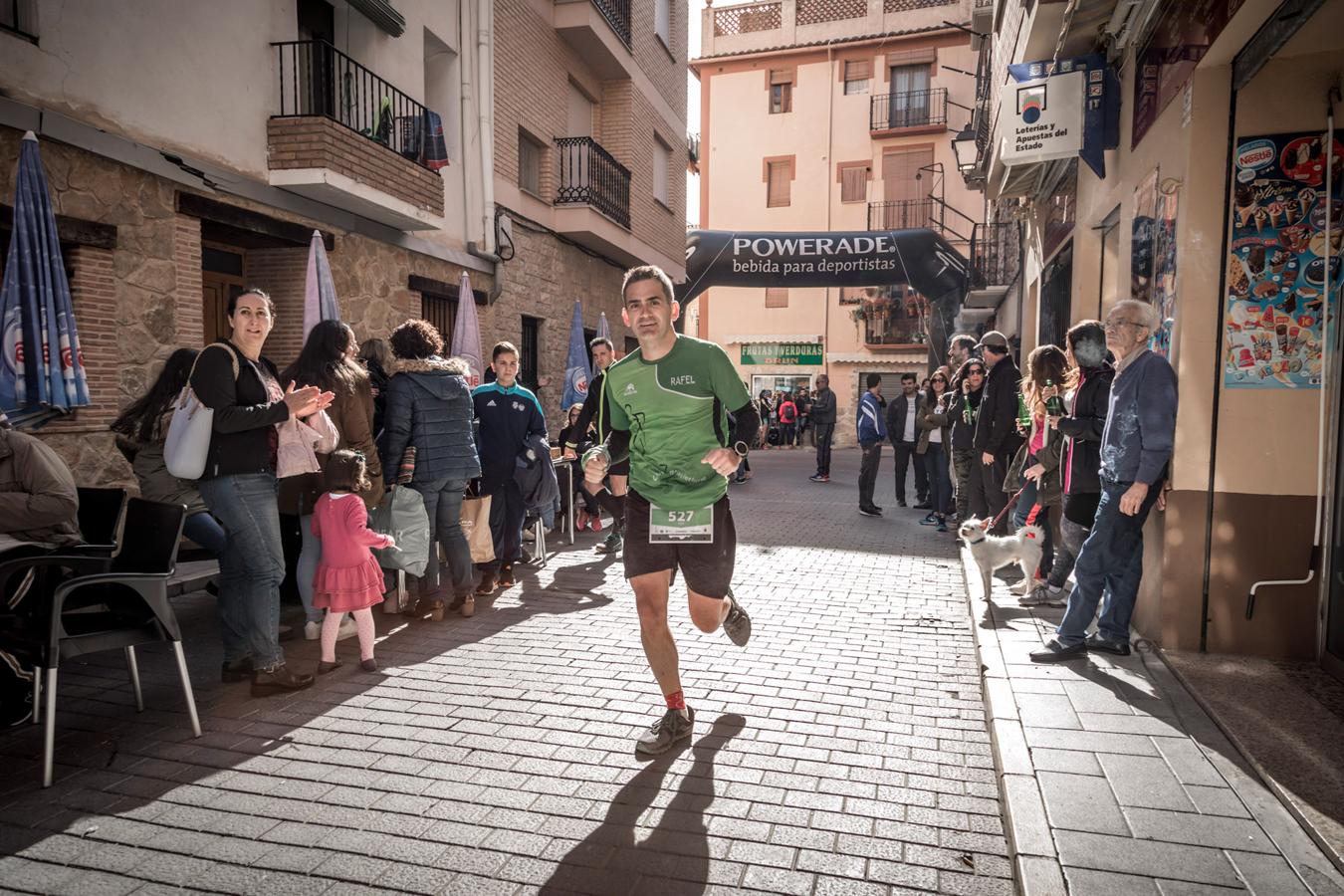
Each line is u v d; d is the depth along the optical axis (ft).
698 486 11.43
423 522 17.52
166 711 13.11
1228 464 14.47
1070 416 17.11
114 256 21.15
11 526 12.18
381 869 8.73
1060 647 14.47
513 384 20.92
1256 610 14.51
